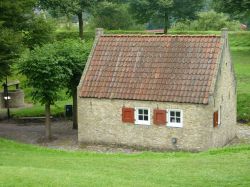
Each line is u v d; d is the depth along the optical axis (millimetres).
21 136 37656
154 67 33250
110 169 21375
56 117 43438
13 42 36875
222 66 32500
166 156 25484
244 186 17703
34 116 43625
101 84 33812
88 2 71500
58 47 36375
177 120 31688
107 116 33531
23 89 52469
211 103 30531
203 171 20266
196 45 33125
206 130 30797
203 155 24516
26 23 45062
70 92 39625
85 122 34281
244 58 58312
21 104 48531
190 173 20047
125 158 24750
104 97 33219
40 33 46062
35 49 35938
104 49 35344
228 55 33781
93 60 35062
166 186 17797
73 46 36875
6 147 28406
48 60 34219
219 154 24078
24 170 19625
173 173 20219
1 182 17469
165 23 75125
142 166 21953
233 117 35719
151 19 77125
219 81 32000
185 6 76000
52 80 34375
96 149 33094
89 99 33844
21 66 34812
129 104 32688
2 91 50000
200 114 30828
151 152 29406
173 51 33438
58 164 22828
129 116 32781
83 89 34031
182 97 31188
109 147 33406
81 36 71625
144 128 32500
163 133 32000
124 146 33281
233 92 35312
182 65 32562
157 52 33844
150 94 32094
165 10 74625
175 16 76750
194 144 31203
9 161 23672
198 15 81188
